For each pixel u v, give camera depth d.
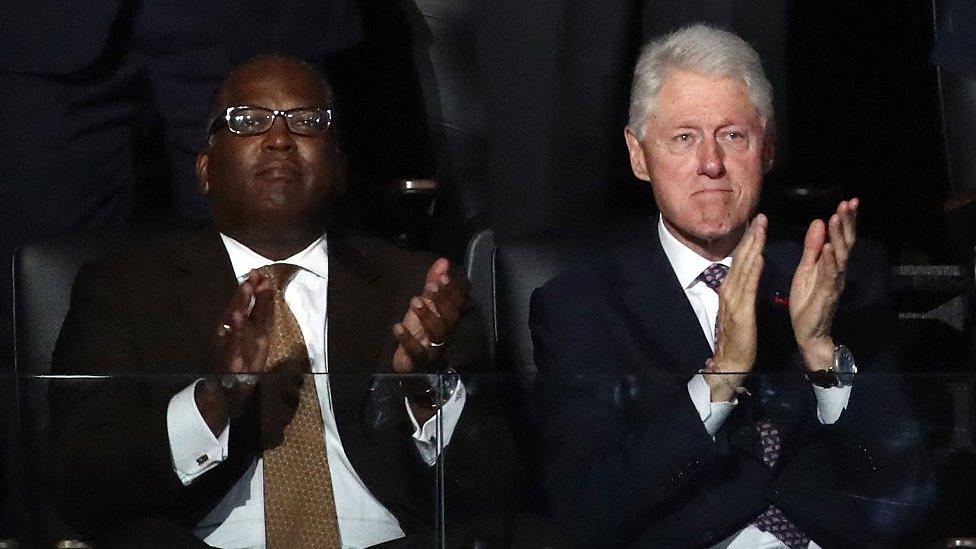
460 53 14.91
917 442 7.46
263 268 10.47
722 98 10.61
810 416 7.50
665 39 10.89
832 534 7.57
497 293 11.41
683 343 10.57
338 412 7.39
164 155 14.05
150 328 10.22
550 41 13.71
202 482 7.36
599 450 7.34
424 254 10.91
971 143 13.49
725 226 10.66
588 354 10.58
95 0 13.00
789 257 11.04
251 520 7.39
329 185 10.75
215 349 9.75
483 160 14.84
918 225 16.67
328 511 7.39
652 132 10.77
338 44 13.87
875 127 17.02
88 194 13.33
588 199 13.98
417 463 7.33
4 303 12.96
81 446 7.22
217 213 10.71
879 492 7.51
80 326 10.21
